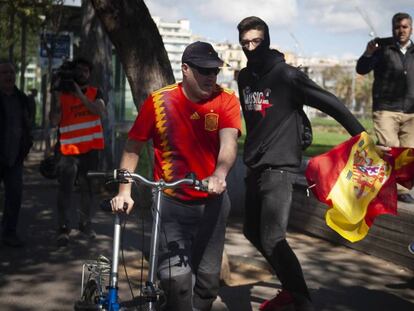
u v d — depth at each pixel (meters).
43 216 9.40
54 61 17.20
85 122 7.62
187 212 4.31
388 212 4.93
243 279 6.41
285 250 5.00
